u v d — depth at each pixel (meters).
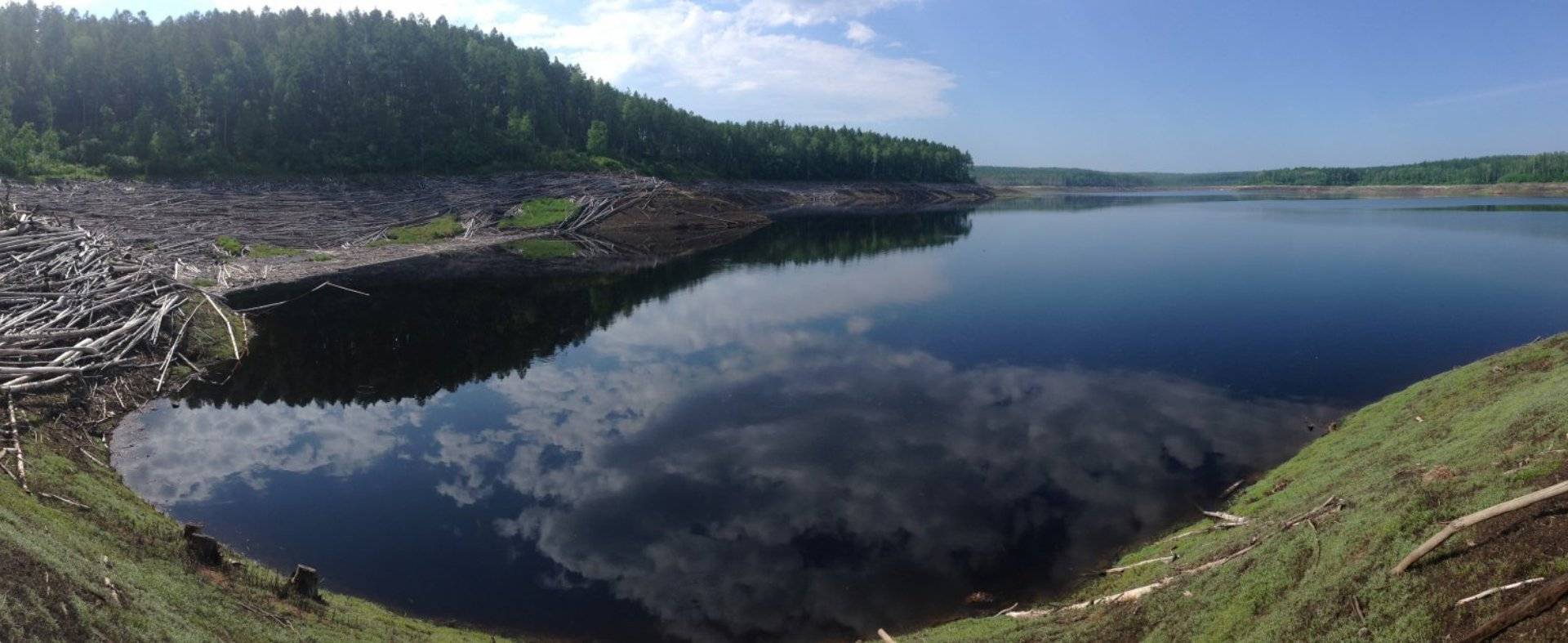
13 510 14.40
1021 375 32.78
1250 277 54.16
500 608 17.56
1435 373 30.95
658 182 107.88
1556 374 20.08
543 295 53.09
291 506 22.20
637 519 21.47
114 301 35.12
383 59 104.38
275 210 77.19
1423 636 10.33
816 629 16.89
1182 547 18.02
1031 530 20.39
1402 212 111.75
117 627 10.99
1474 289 47.44
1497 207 120.94
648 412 29.62
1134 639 13.73
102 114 86.19
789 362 35.62
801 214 127.44
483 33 137.62
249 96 96.06
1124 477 23.08
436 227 81.12
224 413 29.48
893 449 25.61
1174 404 28.89
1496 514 11.24
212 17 107.25
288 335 40.97
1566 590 9.61
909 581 18.42
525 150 112.12
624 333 42.06
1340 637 11.01
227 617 13.46
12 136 74.94
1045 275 57.66
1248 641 11.98
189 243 60.12
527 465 25.06
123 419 27.84
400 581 18.56
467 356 37.59
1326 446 22.95
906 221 112.88
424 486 23.62
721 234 92.56
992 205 155.62
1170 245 74.12
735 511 21.78
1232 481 22.50
